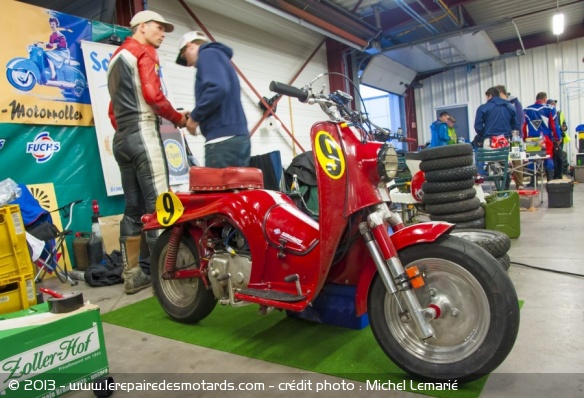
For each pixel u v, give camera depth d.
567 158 10.89
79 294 1.76
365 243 1.70
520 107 7.60
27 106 3.75
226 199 2.20
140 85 3.07
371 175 1.71
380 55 9.45
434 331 1.59
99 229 3.82
